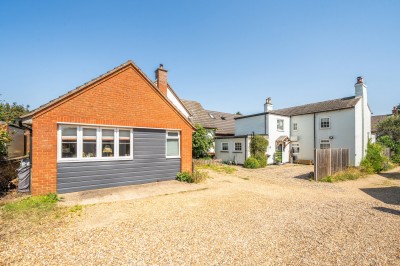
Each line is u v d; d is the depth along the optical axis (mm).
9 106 30703
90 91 9406
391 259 4129
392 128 24922
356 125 20234
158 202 7805
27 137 16250
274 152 23547
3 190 8766
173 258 4055
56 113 8602
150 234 5078
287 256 4203
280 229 5527
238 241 4805
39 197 7680
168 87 21312
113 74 10062
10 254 4078
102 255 4105
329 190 11062
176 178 12188
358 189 11398
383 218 6473
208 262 3939
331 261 4047
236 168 19453
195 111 28641
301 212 6969
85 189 9234
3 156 9906
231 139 23484
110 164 9945
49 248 4328
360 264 3959
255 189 10547
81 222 5742
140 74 10945
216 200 8219
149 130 11281
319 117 22875
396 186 12227
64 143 8898
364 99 21344
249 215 6566
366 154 19469
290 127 25516
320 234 5250
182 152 12438
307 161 23297
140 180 10836
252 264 3910
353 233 5328
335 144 21484
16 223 5578
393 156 23312
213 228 5508
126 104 10438
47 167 8383
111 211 6691
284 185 12133
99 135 9711
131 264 3830
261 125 23906
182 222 5879
